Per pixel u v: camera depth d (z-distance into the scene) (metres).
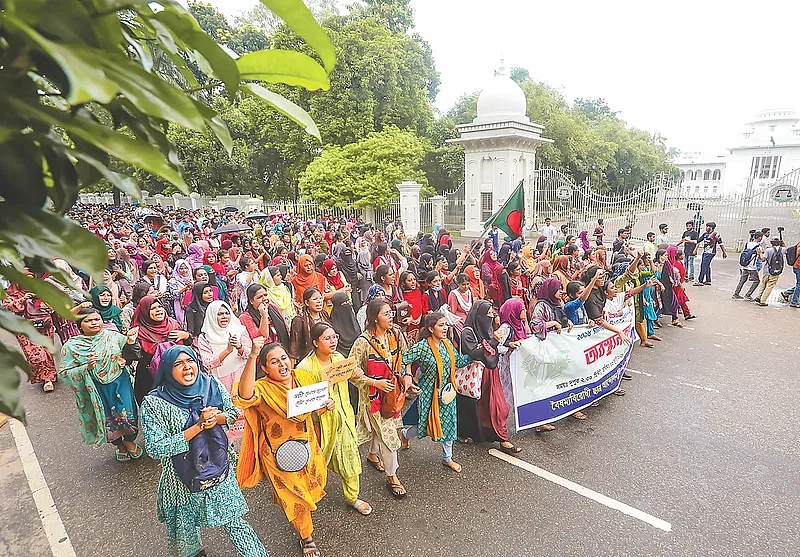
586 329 5.50
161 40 0.90
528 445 5.06
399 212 22.50
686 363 7.30
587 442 5.09
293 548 3.66
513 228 8.56
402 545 3.67
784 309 10.45
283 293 6.81
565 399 5.35
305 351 5.04
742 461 4.68
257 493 4.36
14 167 0.75
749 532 3.73
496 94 20.73
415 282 6.91
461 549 3.62
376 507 4.11
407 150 22.16
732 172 57.03
